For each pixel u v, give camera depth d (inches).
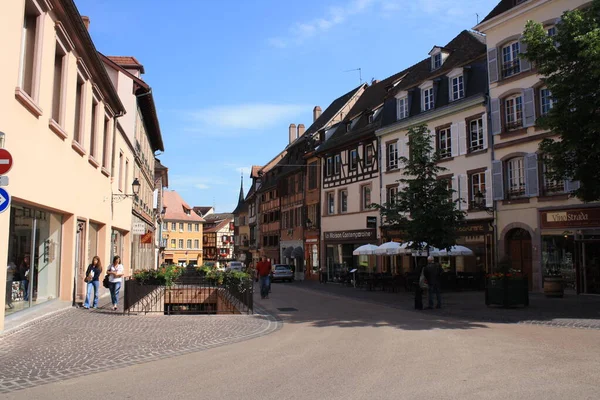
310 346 377.7
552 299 743.7
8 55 390.6
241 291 641.0
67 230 597.9
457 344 374.0
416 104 1213.1
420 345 372.2
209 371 294.5
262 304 759.7
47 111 484.7
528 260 914.7
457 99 1080.8
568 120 537.6
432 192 758.5
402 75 1524.4
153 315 573.3
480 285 986.7
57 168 524.7
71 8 506.6
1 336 399.2
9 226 447.2
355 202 1467.8
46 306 545.3
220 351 362.0
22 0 414.0
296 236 1894.7
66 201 561.6
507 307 632.4
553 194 862.5
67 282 600.7
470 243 1031.0
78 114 631.2
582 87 527.8
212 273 723.4
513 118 950.4
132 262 1161.4
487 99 1000.2
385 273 1123.9
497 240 961.5
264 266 892.6
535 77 898.7
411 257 1214.9
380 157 1342.3
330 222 1609.3
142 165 1279.5
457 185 1065.5
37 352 348.2
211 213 4995.1
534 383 251.9
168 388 256.1
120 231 998.4
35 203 461.7
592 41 499.5
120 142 916.0
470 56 1111.6
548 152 578.2
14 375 284.0
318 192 1700.3
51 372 292.4
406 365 299.6
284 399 232.5
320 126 1895.9
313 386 254.7
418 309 662.5
